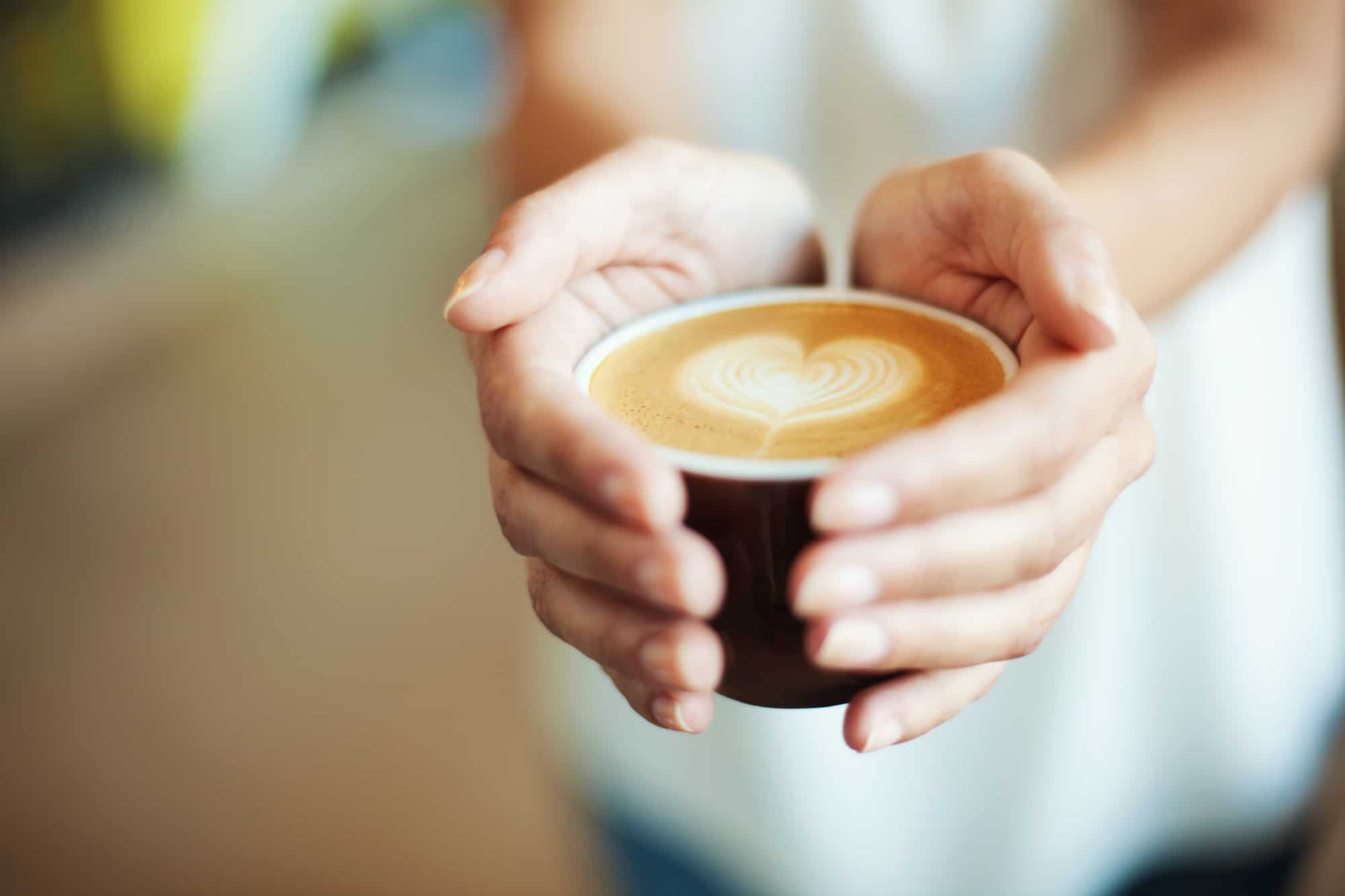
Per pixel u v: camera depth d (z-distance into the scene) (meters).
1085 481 0.40
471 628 1.10
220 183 2.02
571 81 0.57
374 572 1.19
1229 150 0.49
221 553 1.23
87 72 1.76
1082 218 0.41
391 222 1.95
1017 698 0.59
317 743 0.99
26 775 0.97
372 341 1.63
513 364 0.41
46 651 1.11
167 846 0.90
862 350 0.45
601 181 0.44
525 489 0.40
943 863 0.62
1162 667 0.61
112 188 1.86
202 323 1.68
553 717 0.66
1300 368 0.61
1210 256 0.49
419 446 1.40
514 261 0.41
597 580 0.39
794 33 0.61
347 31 2.29
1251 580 0.61
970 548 0.39
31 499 1.33
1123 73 0.59
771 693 0.42
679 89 0.62
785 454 0.41
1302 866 0.74
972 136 0.61
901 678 0.41
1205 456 0.58
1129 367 0.40
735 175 0.47
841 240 0.62
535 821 0.89
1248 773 0.63
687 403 0.43
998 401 0.39
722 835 0.62
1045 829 0.61
